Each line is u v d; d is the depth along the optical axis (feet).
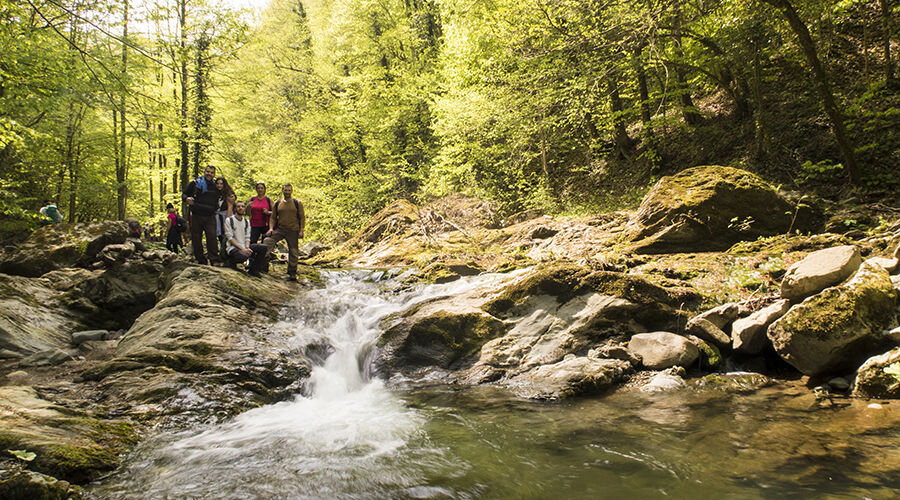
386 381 18.69
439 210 51.39
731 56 35.55
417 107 69.05
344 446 11.75
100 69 32.86
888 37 33.99
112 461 10.73
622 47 34.53
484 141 52.11
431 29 74.90
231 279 24.63
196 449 11.67
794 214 26.32
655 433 11.50
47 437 10.73
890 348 13.93
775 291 19.38
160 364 16.67
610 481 9.14
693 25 36.42
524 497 8.72
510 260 31.09
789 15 27.84
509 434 12.11
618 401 14.39
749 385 14.98
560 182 52.13
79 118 58.65
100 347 22.29
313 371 18.12
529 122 44.86
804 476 8.73
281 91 81.25
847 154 27.84
